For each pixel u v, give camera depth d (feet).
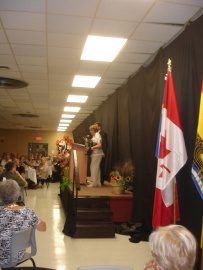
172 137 12.15
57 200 31.27
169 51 16.06
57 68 21.86
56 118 50.60
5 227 9.48
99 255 15.11
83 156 25.29
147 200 18.40
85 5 12.70
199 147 10.07
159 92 17.02
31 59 19.98
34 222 9.95
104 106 33.30
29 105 37.76
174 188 12.23
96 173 24.36
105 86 26.91
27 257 10.24
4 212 9.64
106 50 18.13
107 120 31.19
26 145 77.20
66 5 12.71
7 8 13.07
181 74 14.24
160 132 12.54
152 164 17.79
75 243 16.96
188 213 12.75
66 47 17.72
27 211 9.93
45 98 32.96
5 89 28.53
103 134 24.76
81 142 53.21
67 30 15.33
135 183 20.49
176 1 12.33
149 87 18.69
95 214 18.80
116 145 27.12
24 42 17.06
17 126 68.13
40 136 77.82
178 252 4.40
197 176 10.03
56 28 15.11
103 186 24.58
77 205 19.35
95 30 15.30
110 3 12.51
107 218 18.94
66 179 26.61
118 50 18.10
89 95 30.89
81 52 18.56
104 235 18.12
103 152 24.57
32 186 40.81
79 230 17.94
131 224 19.56
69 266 13.61
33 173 40.14
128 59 19.71
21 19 14.14
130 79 23.03
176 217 12.23
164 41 16.63
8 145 76.59
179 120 12.28
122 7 12.85
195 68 12.82
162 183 11.99
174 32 15.43
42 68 21.90
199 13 13.37
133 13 13.39
